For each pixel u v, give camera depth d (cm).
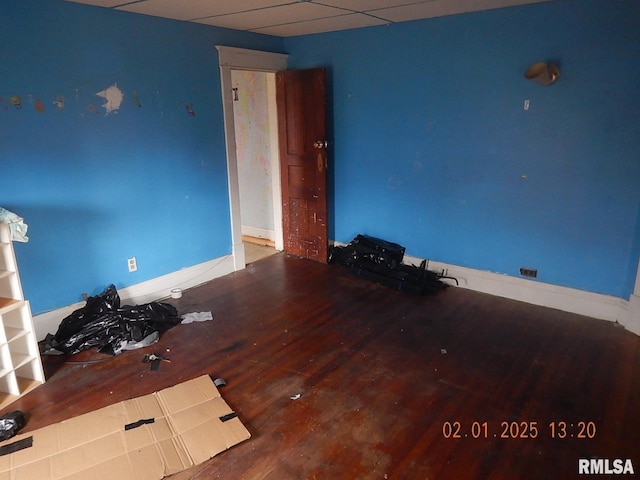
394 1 301
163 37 344
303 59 447
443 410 230
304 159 449
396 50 387
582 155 317
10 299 247
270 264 464
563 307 347
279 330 321
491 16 333
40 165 289
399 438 211
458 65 357
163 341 307
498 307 355
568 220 333
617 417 224
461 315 341
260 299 375
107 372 270
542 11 312
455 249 397
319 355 287
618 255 317
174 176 373
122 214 341
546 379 256
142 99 339
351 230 466
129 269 354
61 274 312
